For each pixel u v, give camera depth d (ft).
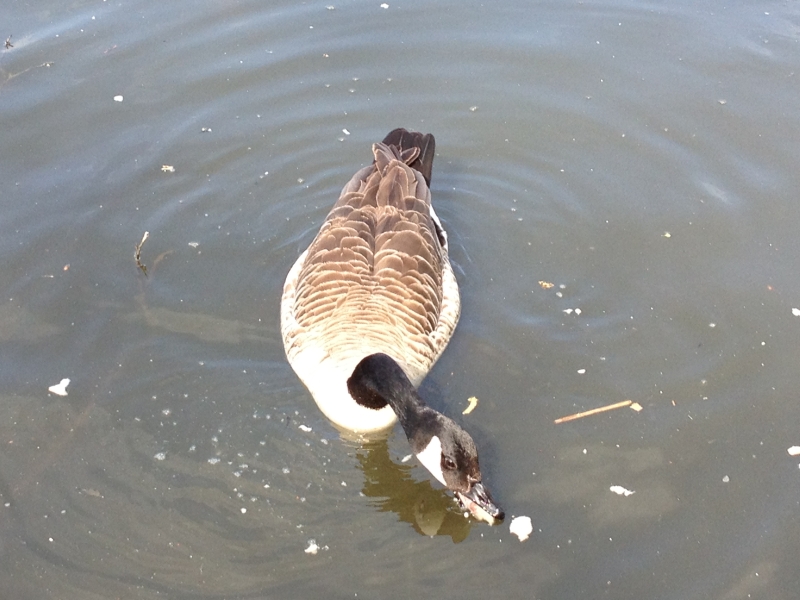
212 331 4.46
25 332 4.38
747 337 4.36
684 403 4.11
